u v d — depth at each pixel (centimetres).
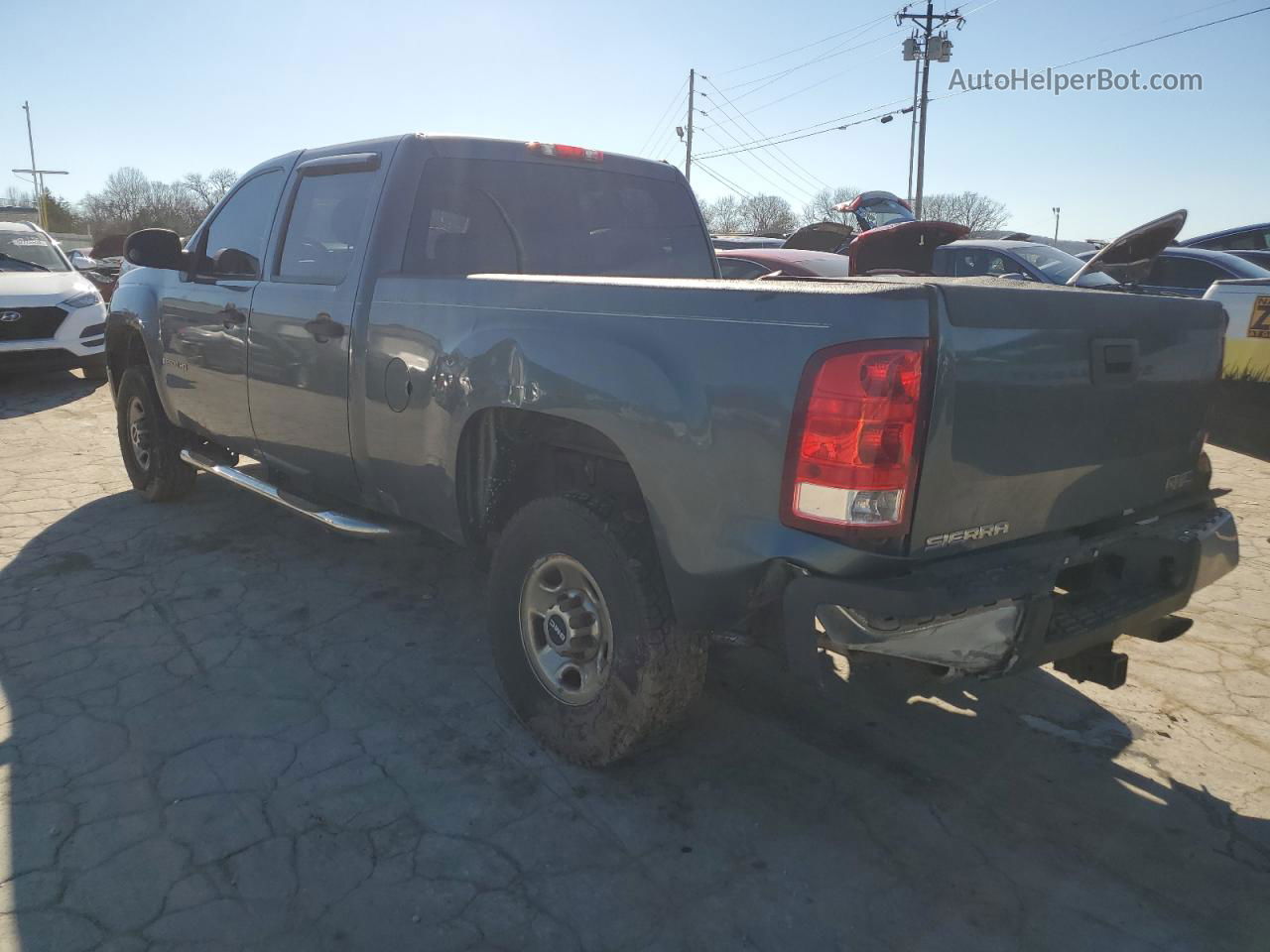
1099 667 278
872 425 209
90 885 240
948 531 222
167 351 495
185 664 363
